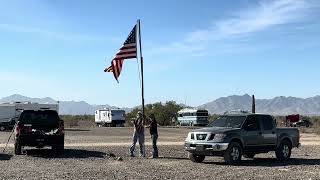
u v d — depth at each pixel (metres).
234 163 19.30
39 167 17.48
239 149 19.53
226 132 19.33
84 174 15.44
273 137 20.94
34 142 22.20
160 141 34.47
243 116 20.47
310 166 18.61
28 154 22.98
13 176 14.84
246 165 19.03
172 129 63.66
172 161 20.31
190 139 20.06
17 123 22.50
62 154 22.81
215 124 21.00
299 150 27.67
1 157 21.38
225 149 19.11
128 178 14.58
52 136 22.31
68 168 17.22
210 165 18.86
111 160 20.33
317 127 70.25
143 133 22.28
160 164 19.00
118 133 48.16
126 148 26.56
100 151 24.47
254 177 15.03
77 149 25.61
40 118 22.72
